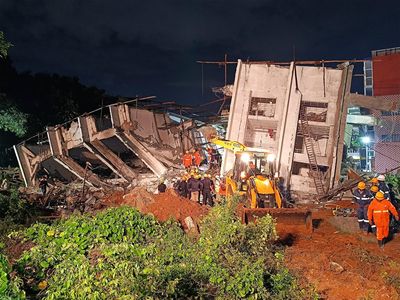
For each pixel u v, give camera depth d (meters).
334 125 21.97
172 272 7.82
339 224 14.78
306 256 11.37
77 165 27.16
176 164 27.39
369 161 32.69
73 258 8.55
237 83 22.81
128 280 7.42
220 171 22.67
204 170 25.17
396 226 14.90
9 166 33.06
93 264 8.37
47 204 20.59
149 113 27.78
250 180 14.96
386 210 12.62
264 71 22.69
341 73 22.11
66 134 27.48
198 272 8.06
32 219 15.25
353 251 12.02
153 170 25.64
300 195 21.50
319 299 8.96
